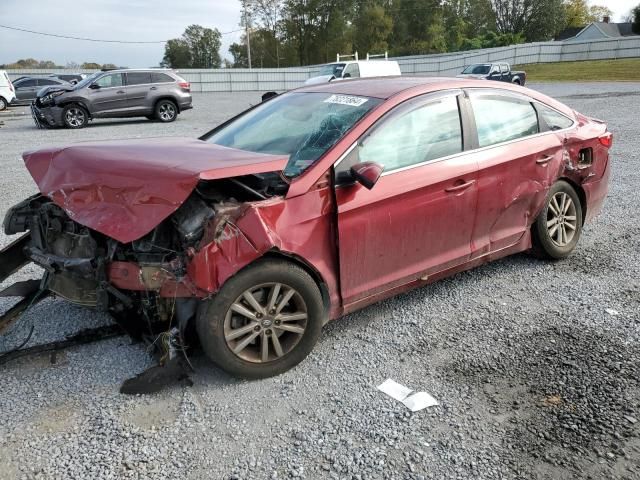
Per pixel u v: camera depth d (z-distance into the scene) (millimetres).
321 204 3182
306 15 72250
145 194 2867
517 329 3709
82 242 3174
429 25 74688
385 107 3574
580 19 91000
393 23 73312
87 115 16719
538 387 3039
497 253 4297
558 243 4789
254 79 41094
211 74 39969
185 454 2543
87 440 2621
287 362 3188
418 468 2455
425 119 3732
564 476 2400
